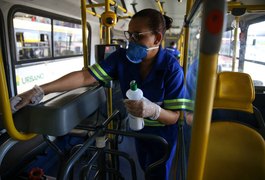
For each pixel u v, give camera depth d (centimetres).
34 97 88
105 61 126
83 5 183
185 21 131
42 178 174
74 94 99
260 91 247
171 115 106
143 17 103
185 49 136
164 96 114
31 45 275
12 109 79
